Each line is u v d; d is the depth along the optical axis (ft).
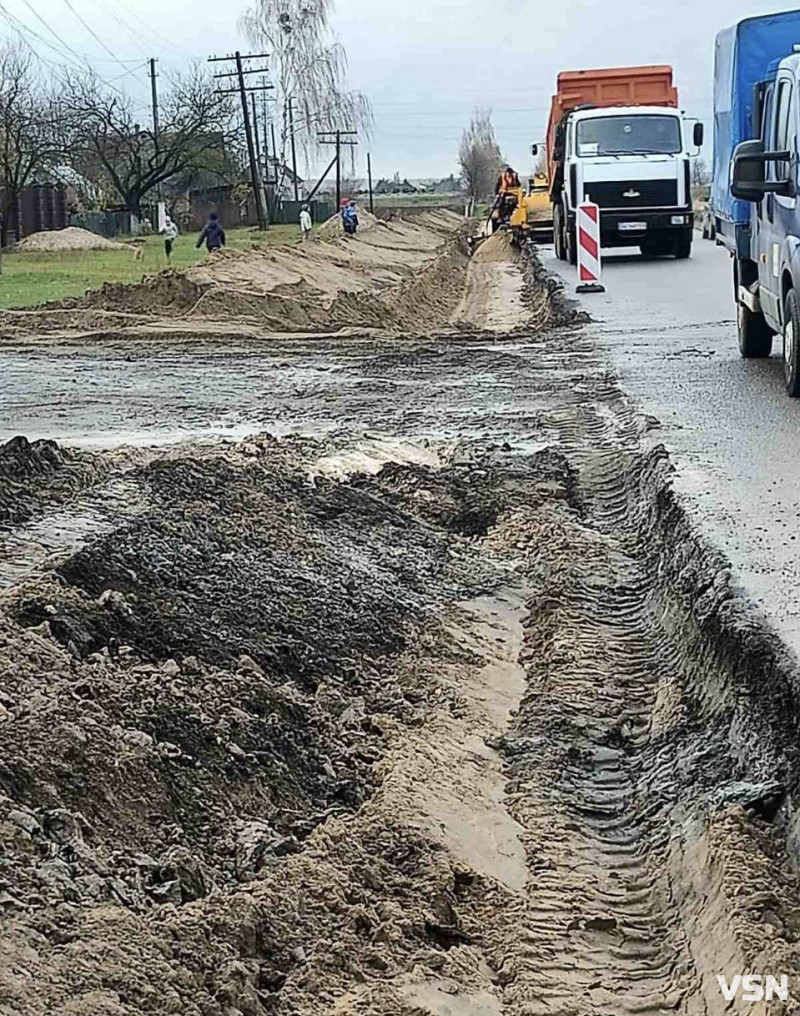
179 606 20.85
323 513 28.66
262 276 89.86
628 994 13.75
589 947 14.57
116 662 18.19
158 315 75.20
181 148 222.48
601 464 35.29
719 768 17.98
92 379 51.29
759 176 40.09
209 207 238.68
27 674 16.39
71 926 11.66
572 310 67.10
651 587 26.32
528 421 40.22
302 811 16.33
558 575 26.76
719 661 20.22
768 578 22.52
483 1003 13.12
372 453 36.14
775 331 44.29
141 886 13.23
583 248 76.33
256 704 18.16
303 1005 12.21
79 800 14.10
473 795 17.87
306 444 36.88
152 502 26.17
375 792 17.11
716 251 108.58
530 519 30.25
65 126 216.95
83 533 23.24
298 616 22.06
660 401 41.01
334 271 107.04
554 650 23.12
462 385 47.52
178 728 16.44
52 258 149.59
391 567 26.16
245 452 34.91
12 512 24.47
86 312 73.97
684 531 26.08
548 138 127.13
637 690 21.58
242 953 12.55
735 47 48.78
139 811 14.58
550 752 19.39
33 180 213.25
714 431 35.83
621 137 96.99
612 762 19.31
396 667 21.70
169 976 11.39
